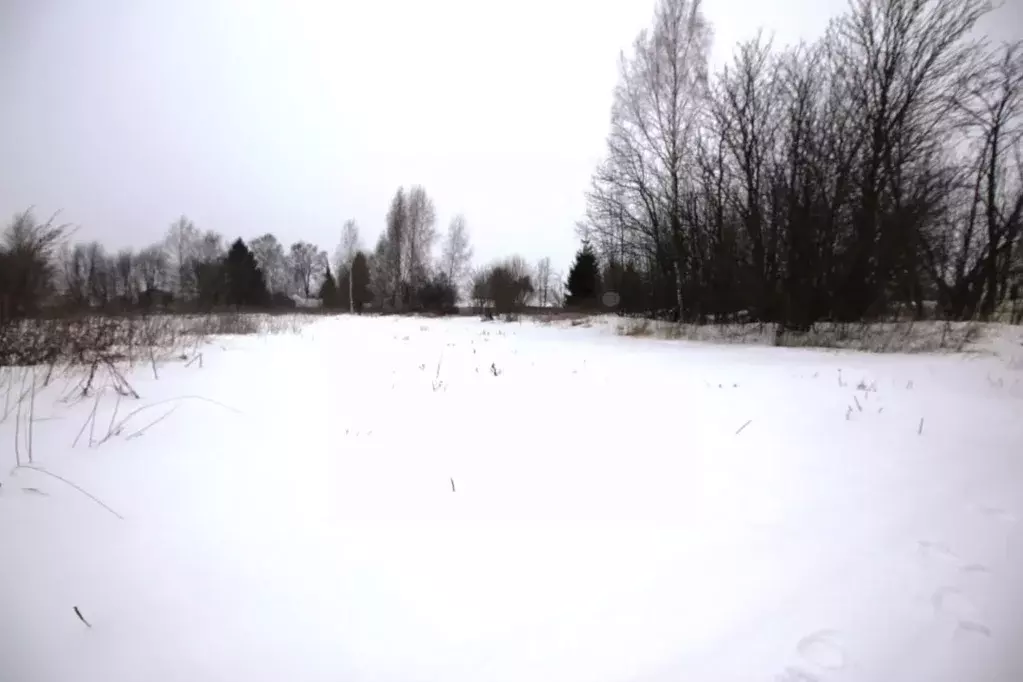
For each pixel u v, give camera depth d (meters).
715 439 4.36
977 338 10.70
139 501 2.82
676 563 2.43
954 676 1.79
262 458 3.54
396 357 8.97
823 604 2.16
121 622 1.91
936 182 12.27
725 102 14.87
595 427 4.65
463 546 2.54
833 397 6.05
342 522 2.72
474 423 4.66
